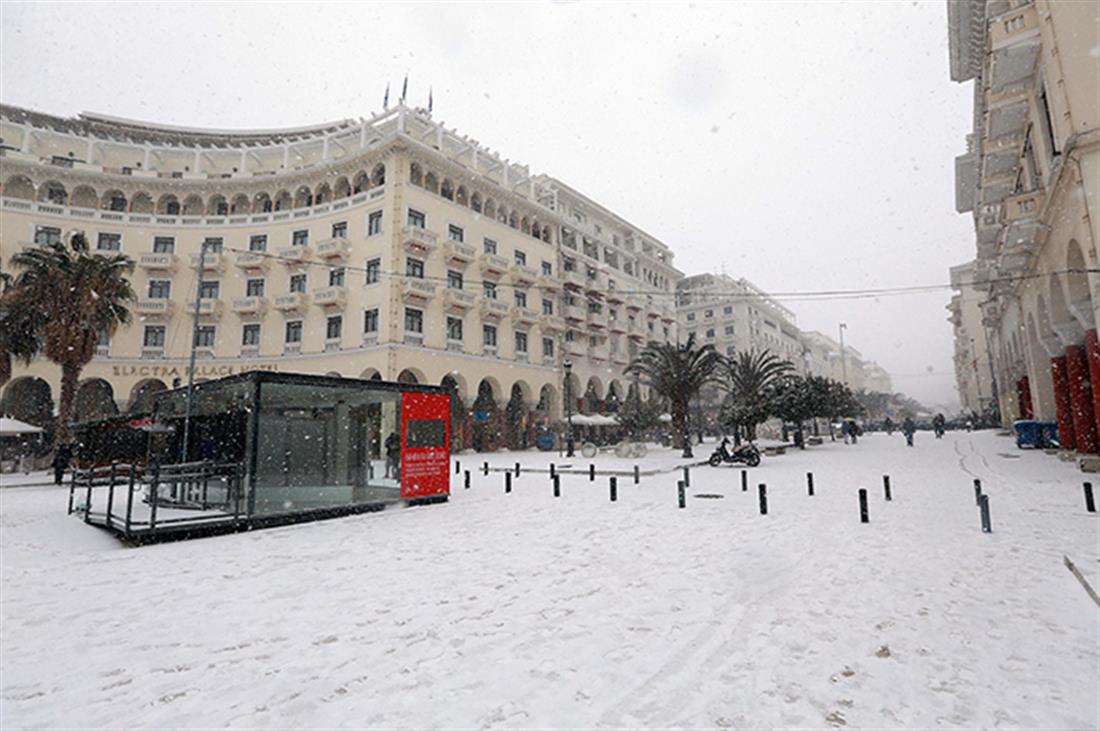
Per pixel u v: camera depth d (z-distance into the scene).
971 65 21.19
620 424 37.28
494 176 43.53
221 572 7.12
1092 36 12.43
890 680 3.82
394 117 36.84
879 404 96.69
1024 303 22.34
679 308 77.56
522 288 40.91
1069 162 12.56
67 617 5.40
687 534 9.10
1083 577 5.75
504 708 3.47
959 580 6.11
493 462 28.39
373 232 33.69
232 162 40.38
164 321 35.72
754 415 27.94
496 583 6.39
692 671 3.99
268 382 10.87
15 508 13.58
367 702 3.59
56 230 34.72
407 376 34.84
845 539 8.42
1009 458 20.53
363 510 12.09
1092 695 3.55
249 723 3.35
